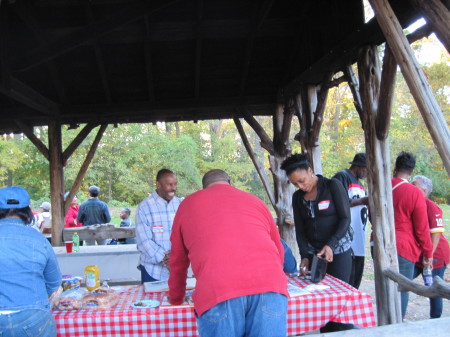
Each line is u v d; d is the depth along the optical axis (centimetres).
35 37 557
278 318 187
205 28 562
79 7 534
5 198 217
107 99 661
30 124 712
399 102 2114
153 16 550
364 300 248
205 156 2298
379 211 348
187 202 215
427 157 1950
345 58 412
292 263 314
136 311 233
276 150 672
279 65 646
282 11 565
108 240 868
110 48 602
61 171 677
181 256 217
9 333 199
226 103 672
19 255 205
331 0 469
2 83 460
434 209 376
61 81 640
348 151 2048
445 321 202
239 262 188
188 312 233
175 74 647
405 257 351
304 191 305
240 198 214
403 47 249
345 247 308
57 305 241
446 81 1916
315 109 540
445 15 226
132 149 2114
